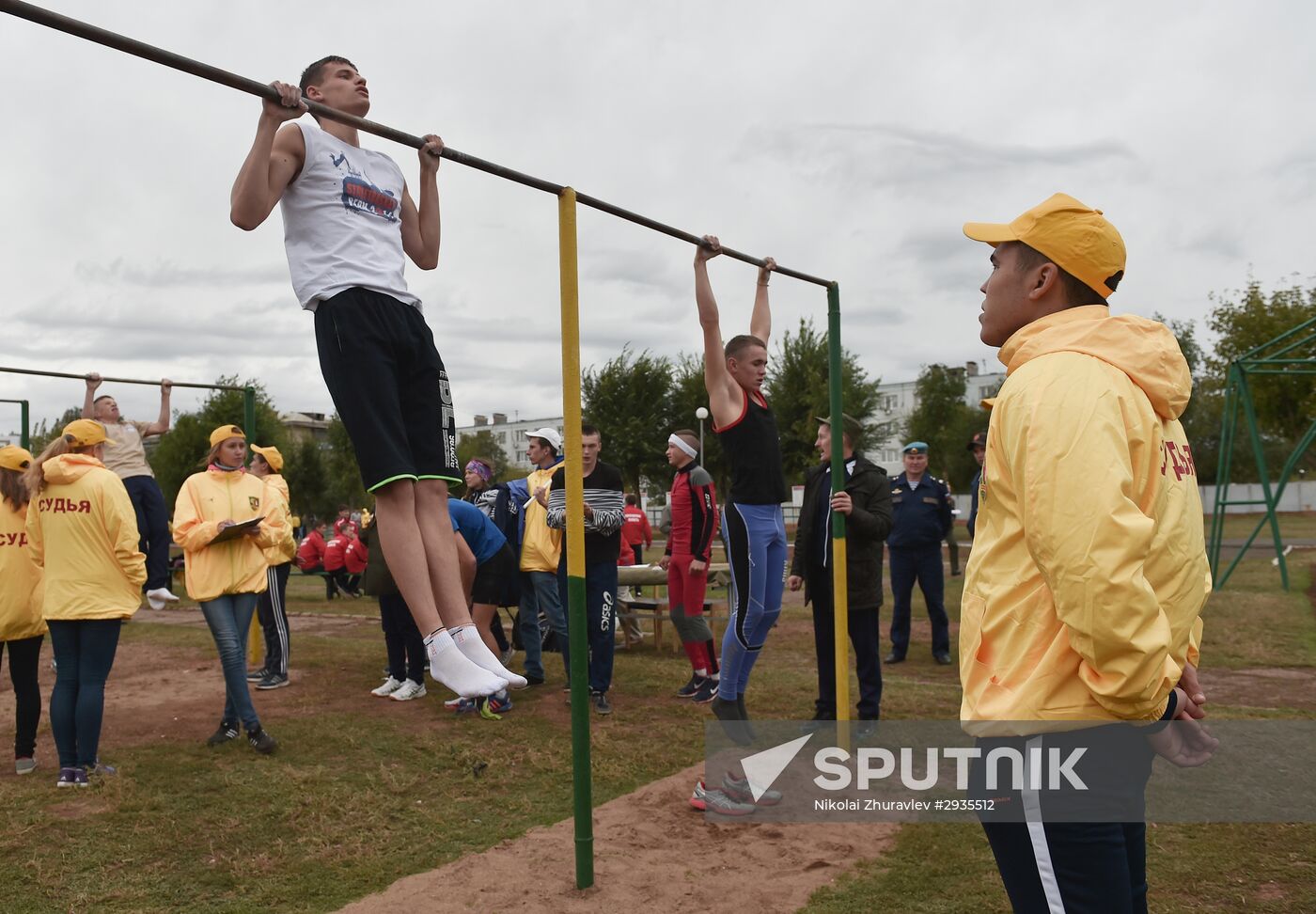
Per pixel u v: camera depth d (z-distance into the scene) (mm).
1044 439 1656
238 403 33938
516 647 8539
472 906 3221
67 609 4594
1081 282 1972
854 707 6145
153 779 4703
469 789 4555
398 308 2750
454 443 2879
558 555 6797
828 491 5594
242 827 4035
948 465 41375
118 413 9297
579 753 3369
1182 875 3355
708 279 4500
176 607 13641
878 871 3482
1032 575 1752
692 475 6520
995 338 2102
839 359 5039
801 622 11102
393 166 2992
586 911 3164
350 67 3008
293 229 2752
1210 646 8266
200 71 2451
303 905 3270
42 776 4844
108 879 3492
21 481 4832
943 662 7992
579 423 3463
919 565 7953
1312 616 10039
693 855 3660
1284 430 23062
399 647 6695
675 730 5645
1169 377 1819
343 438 41312
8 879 3482
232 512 5469
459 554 3582
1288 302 23031
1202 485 39438
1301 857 3490
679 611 6504
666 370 37750
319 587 19625
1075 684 1690
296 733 5598
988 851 3637
